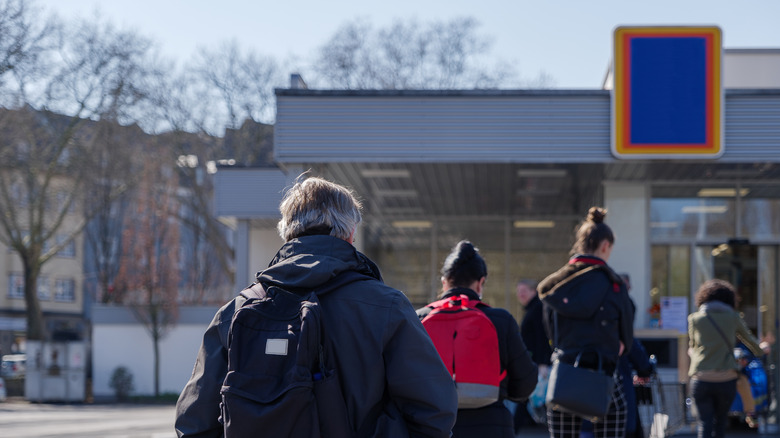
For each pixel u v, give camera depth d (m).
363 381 2.33
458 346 4.42
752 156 10.11
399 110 10.27
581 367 5.20
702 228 12.70
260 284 2.53
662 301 12.62
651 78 10.10
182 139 35.69
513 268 17.83
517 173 12.37
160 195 33.81
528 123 10.23
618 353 5.25
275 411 2.21
